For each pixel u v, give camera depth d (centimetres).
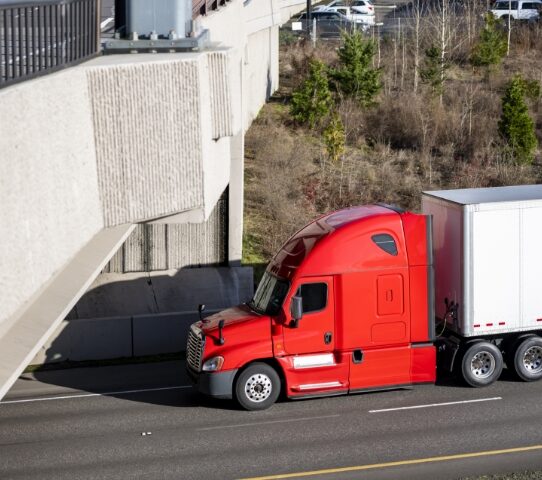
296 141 3178
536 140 3064
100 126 1140
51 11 1012
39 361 1897
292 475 1212
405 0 5881
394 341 1580
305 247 1578
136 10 1325
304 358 1552
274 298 1580
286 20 5056
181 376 1789
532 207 1600
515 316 1616
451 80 3744
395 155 3112
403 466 1235
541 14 4656
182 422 1476
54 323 858
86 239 1095
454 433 1377
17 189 829
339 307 1556
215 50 1374
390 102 3391
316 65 3334
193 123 1230
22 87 845
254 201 2716
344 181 2869
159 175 1203
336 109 3369
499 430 1387
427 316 1591
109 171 1161
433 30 4066
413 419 1456
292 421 1465
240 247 2167
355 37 3469
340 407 1538
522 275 1611
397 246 1575
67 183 1008
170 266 2130
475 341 1630
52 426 1466
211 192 1434
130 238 2092
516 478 1170
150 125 1181
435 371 1602
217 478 1209
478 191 1734
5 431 1441
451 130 3197
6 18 867
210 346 1545
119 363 1903
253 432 1411
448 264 1628
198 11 1667
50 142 938
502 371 1742
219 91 1366
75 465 1270
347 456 1284
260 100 3519
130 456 1307
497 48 3847
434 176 2950
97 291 2048
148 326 1955
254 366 1531
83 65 1125
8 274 808
